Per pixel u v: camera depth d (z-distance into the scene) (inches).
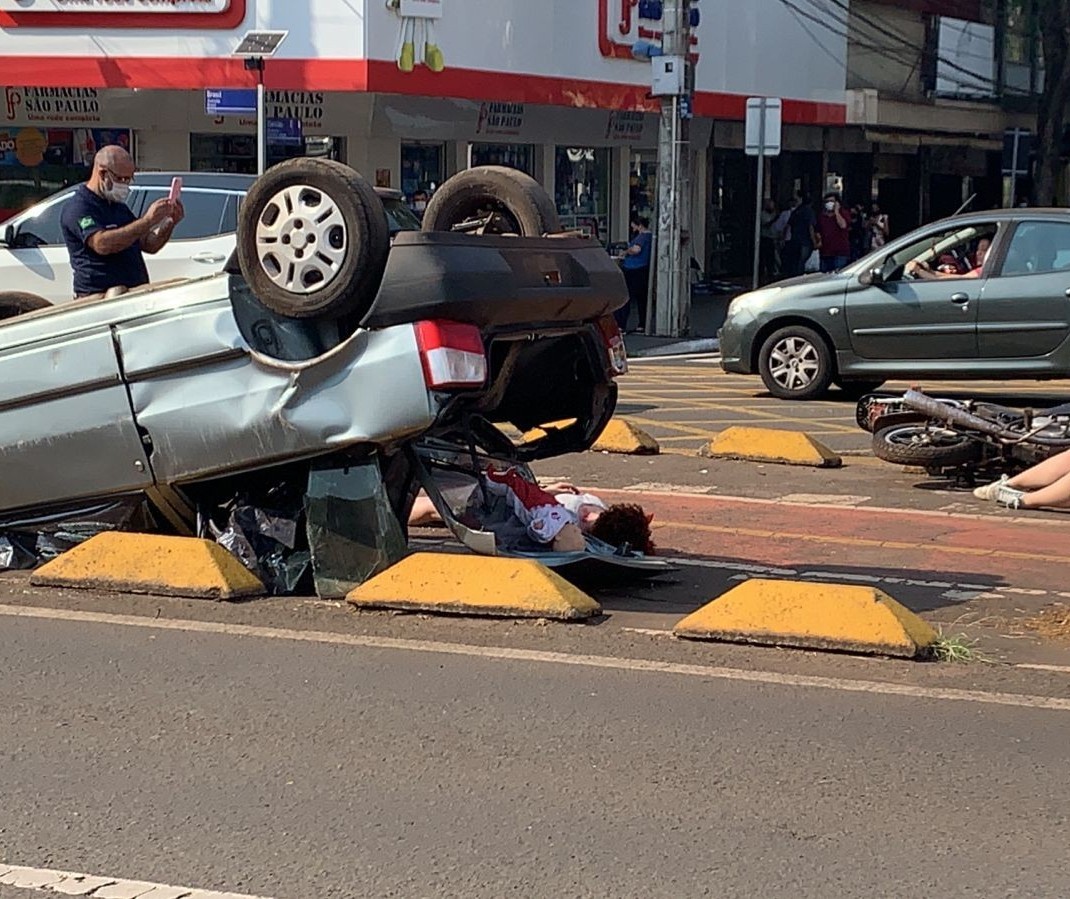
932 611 306.3
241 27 869.8
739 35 1189.7
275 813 200.1
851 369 627.5
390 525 299.4
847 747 225.6
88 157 943.7
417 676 256.1
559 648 271.1
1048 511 410.9
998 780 213.6
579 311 312.0
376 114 888.9
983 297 595.5
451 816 199.2
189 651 269.3
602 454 493.7
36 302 439.2
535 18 972.6
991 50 1540.4
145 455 304.0
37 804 203.2
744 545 364.8
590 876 181.5
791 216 1270.9
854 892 177.8
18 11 887.1
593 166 1163.3
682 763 218.5
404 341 283.0
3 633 279.1
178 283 300.8
